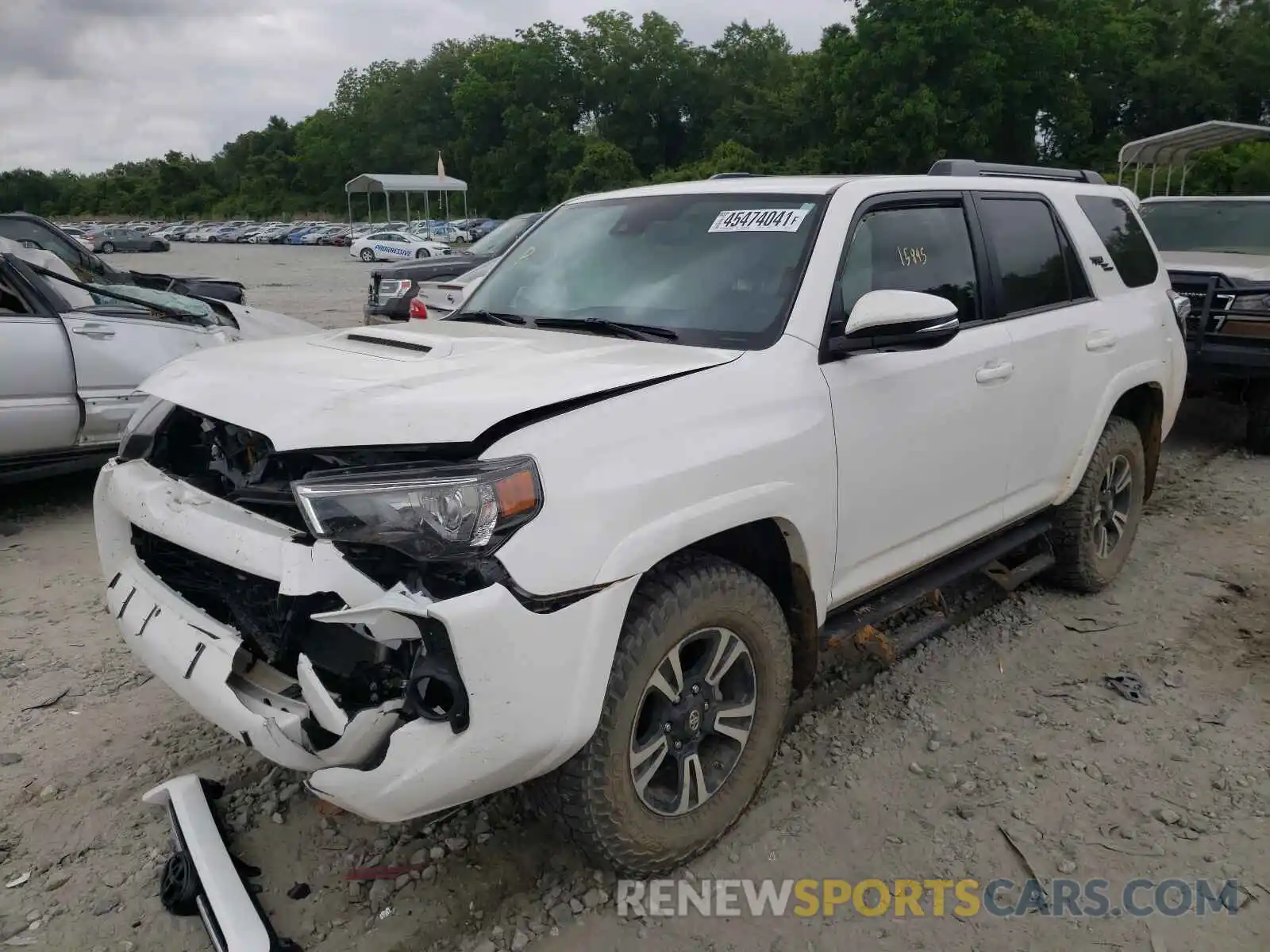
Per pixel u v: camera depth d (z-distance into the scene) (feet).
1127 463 15.30
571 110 246.06
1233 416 28.68
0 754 10.98
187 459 9.70
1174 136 42.06
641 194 12.51
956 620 14.29
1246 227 30.09
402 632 7.07
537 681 7.22
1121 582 15.81
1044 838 9.58
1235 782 10.39
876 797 10.22
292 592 7.13
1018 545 13.28
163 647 8.45
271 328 24.95
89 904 8.70
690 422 8.37
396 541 7.02
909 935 8.38
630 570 7.66
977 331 11.89
